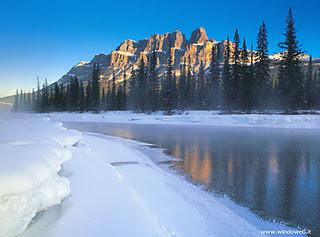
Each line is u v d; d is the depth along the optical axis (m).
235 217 6.99
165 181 9.93
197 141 21.75
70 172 7.47
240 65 52.22
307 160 14.18
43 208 4.74
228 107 51.19
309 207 7.75
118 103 72.31
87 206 5.60
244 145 19.50
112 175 7.82
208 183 9.99
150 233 5.04
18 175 4.36
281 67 45.09
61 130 12.73
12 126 11.09
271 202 8.12
